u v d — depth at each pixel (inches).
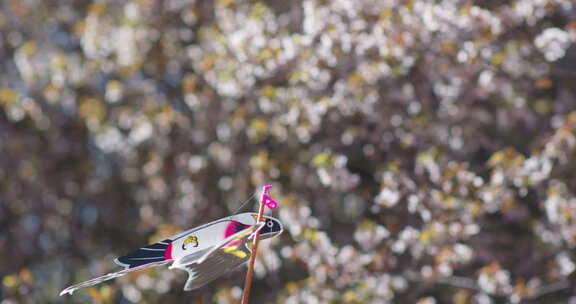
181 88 544.4
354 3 409.7
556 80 457.4
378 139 454.0
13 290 426.0
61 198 604.7
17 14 617.9
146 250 135.0
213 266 137.4
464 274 460.1
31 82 560.7
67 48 641.0
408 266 434.9
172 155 526.3
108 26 569.9
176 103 547.5
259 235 141.8
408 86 440.1
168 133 520.1
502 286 394.9
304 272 480.4
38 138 589.0
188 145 522.3
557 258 418.6
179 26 539.8
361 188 474.6
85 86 586.9
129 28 537.3
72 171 605.0
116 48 561.9
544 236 428.1
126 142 556.4
